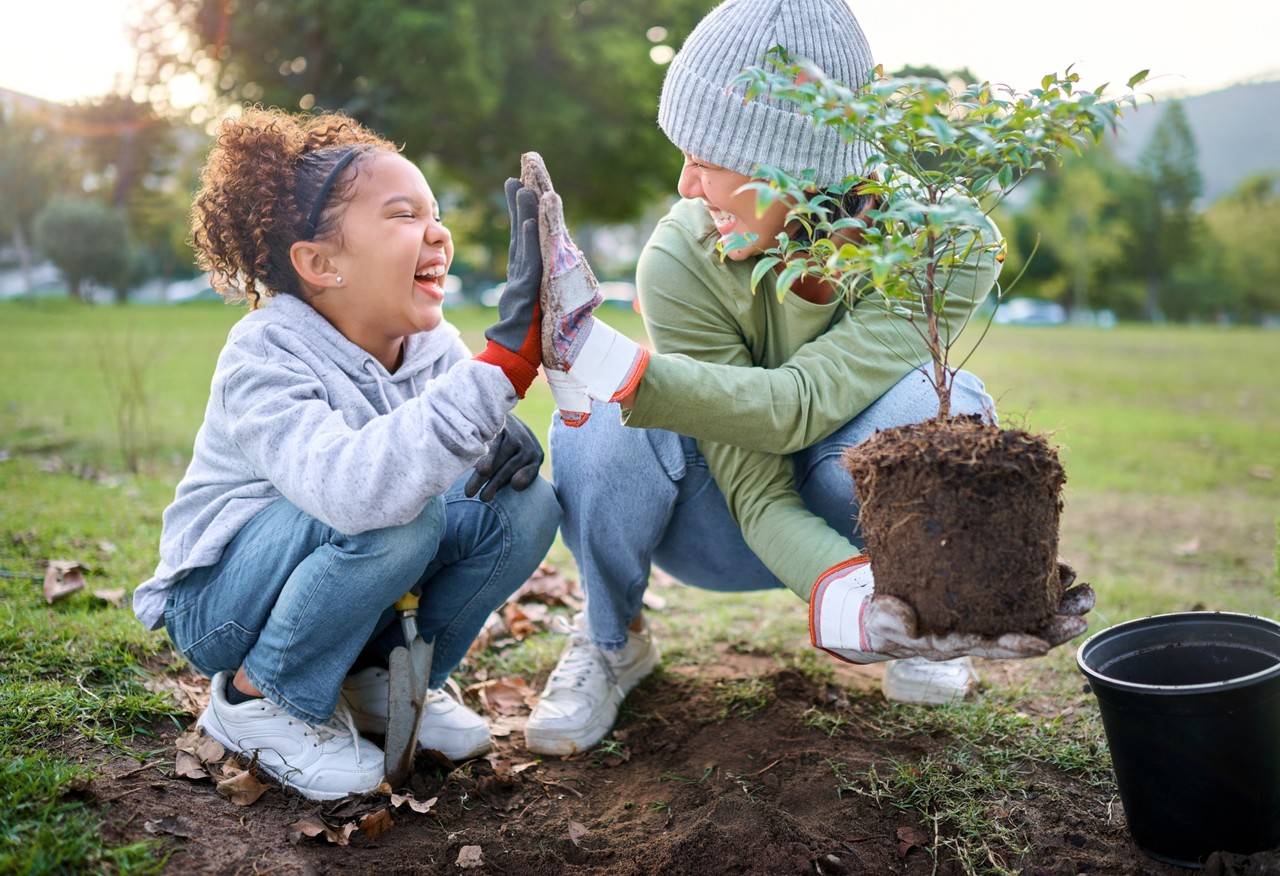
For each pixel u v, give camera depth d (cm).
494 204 2462
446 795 226
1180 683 209
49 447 570
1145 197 3781
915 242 181
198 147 2230
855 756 242
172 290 3644
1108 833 211
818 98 167
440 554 231
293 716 216
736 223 220
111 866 182
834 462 236
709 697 280
